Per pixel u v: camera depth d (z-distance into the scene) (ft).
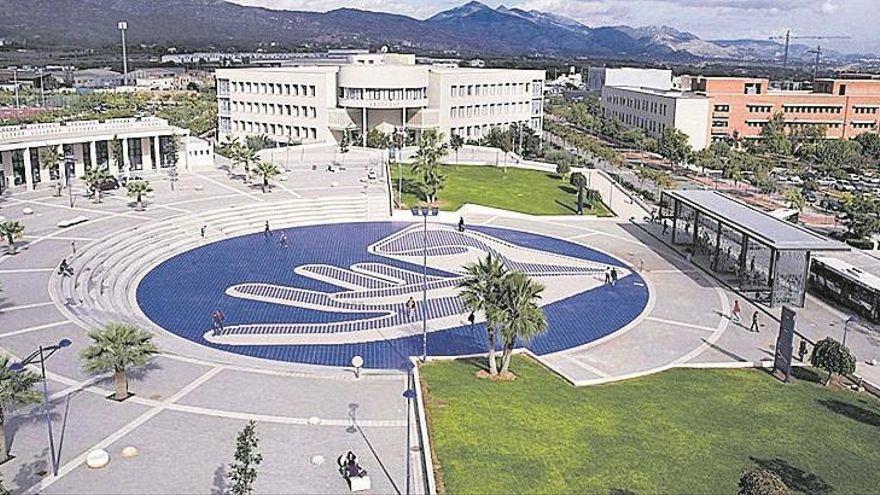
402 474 104.27
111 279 206.18
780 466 111.65
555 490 100.22
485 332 179.22
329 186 328.08
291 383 135.13
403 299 201.05
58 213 266.16
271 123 515.91
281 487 99.96
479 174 378.12
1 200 284.00
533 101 570.05
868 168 515.50
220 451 109.40
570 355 164.96
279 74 502.38
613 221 300.40
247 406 124.77
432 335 176.55
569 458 109.70
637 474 106.11
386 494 99.04
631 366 158.40
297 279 215.51
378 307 194.59
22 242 228.84
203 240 252.21
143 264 223.92
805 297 212.02
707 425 125.70
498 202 319.27
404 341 172.55
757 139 602.44
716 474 107.55
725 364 159.43
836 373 146.92
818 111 605.73
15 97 615.16
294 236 262.67
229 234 261.24
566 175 380.78
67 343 124.57
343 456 108.68
